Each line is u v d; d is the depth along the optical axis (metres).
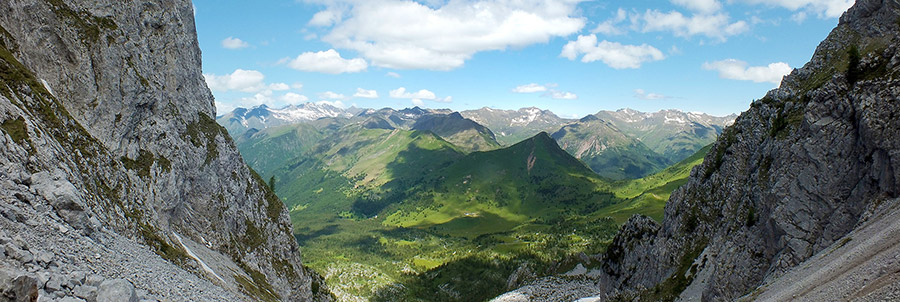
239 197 119.62
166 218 85.88
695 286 79.50
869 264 40.66
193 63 124.88
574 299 138.62
